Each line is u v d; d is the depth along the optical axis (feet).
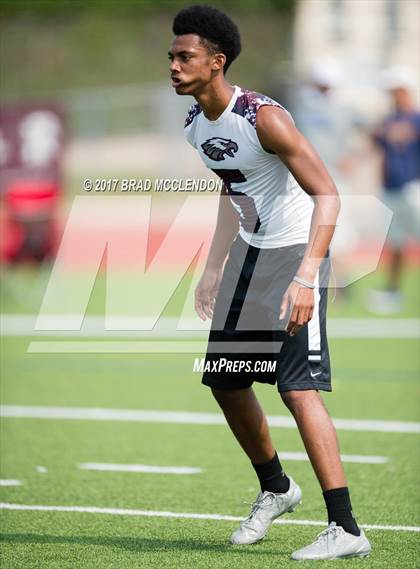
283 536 54.49
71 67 311.88
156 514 58.90
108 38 312.71
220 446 75.25
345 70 215.10
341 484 48.65
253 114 47.52
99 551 51.75
